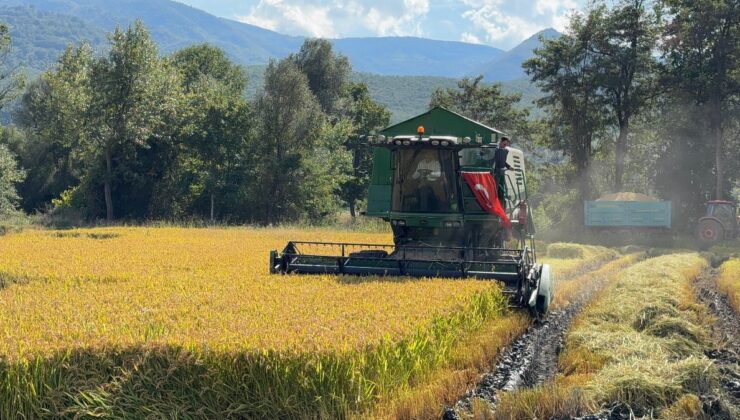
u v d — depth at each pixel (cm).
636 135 5988
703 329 1271
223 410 762
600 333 1173
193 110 5291
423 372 901
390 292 1162
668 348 1113
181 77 5472
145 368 770
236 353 766
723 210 4141
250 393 768
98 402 742
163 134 5056
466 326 1087
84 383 755
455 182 1561
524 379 969
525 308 1382
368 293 1154
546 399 817
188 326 880
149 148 5112
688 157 5556
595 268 2675
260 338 807
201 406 760
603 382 880
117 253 2028
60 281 1403
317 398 758
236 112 5322
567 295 1714
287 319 933
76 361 766
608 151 6181
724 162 5541
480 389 912
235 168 5303
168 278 1393
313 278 1370
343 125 6309
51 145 6350
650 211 4250
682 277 1983
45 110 6794
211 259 1850
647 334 1220
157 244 2420
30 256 1906
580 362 1006
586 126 5766
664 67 5575
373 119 8075
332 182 5584
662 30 5509
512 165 1773
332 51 7969
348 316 966
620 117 5647
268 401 760
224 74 8081
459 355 996
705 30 5219
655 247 3928
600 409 817
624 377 876
